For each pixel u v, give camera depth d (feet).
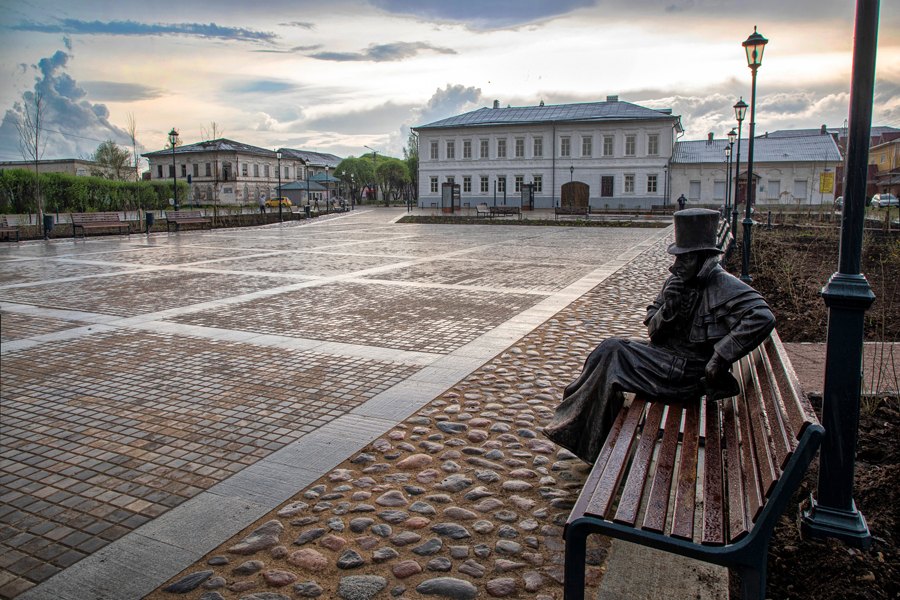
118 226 92.38
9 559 9.84
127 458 13.65
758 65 38.11
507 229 102.94
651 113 177.58
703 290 10.89
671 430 9.93
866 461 12.52
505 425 15.38
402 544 10.18
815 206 169.48
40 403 17.25
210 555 9.92
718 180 178.19
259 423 15.64
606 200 181.57
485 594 8.87
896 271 37.04
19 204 130.82
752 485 7.79
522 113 195.31
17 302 32.73
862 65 9.05
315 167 332.80
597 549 10.07
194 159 264.93
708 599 8.56
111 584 9.17
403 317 28.45
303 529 10.66
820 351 20.20
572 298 33.53
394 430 15.12
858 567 8.89
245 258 54.70
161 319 28.25
